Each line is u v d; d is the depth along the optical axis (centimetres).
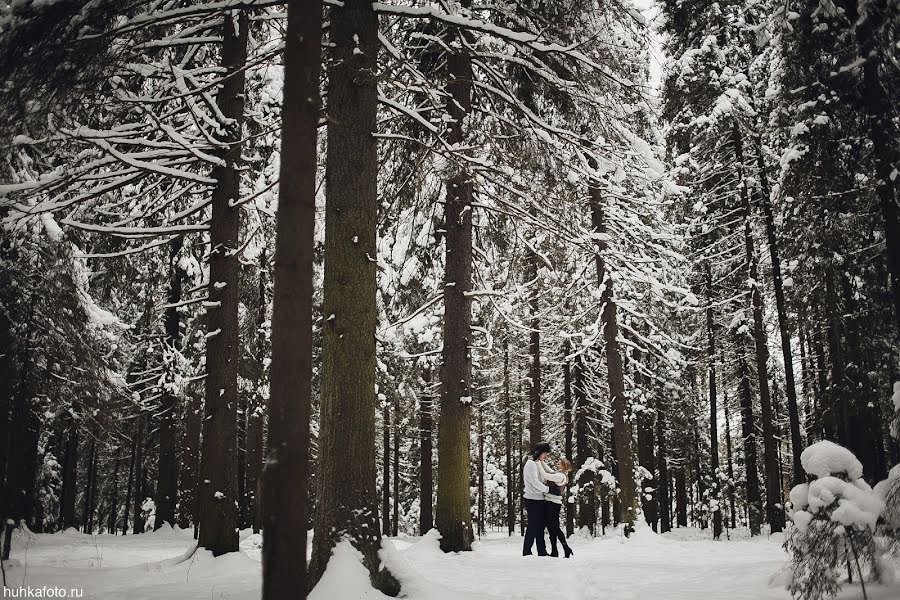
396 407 2055
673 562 944
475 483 3453
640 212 1521
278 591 396
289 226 450
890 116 851
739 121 1972
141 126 906
